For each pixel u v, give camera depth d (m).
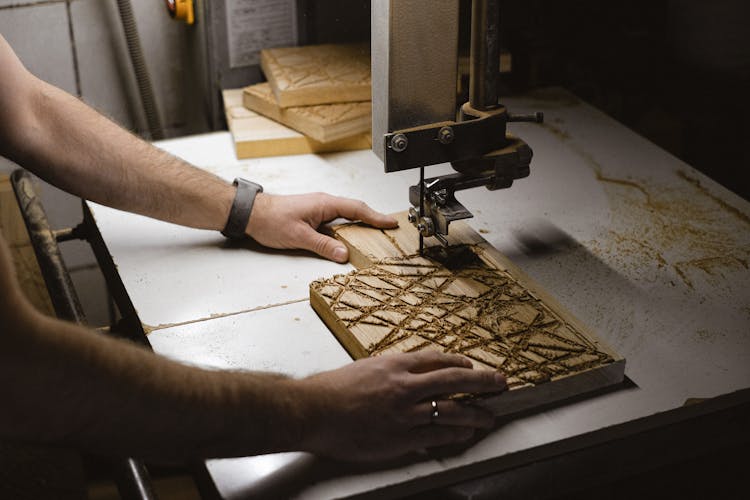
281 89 1.81
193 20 2.02
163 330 1.32
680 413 1.18
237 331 1.32
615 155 1.81
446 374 1.11
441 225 1.33
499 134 1.31
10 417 0.92
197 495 1.82
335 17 2.04
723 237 1.55
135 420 0.97
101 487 1.87
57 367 0.92
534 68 2.08
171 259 1.49
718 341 1.30
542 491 1.14
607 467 1.18
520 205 1.65
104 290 2.38
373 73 1.27
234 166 1.79
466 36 1.88
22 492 1.86
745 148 1.96
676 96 2.06
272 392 1.04
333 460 1.10
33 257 2.14
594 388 1.20
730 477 1.44
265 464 1.09
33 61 2.05
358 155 1.85
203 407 1.00
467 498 1.09
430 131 1.26
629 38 2.07
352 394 1.08
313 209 1.52
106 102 2.16
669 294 1.40
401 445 1.08
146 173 1.49
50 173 1.47
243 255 1.51
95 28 2.06
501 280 1.36
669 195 1.68
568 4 2.11
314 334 1.31
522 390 1.15
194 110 2.25
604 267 1.47
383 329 1.24
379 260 1.42
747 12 1.85
